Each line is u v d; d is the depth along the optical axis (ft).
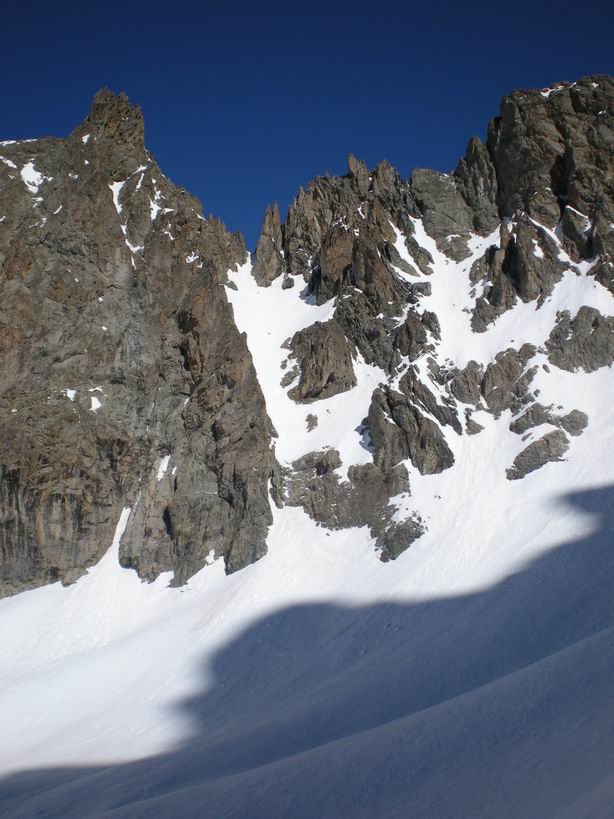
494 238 251.39
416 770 85.76
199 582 191.21
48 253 240.53
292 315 256.32
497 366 209.46
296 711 128.57
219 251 273.75
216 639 167.32
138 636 178.09
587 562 150.10
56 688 163.43
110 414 222.69
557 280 226.99
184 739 135.23
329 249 257.55
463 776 80.23
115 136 279.08
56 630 187.11
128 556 201.36
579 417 192.13
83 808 107.76
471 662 129.90
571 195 240.32
